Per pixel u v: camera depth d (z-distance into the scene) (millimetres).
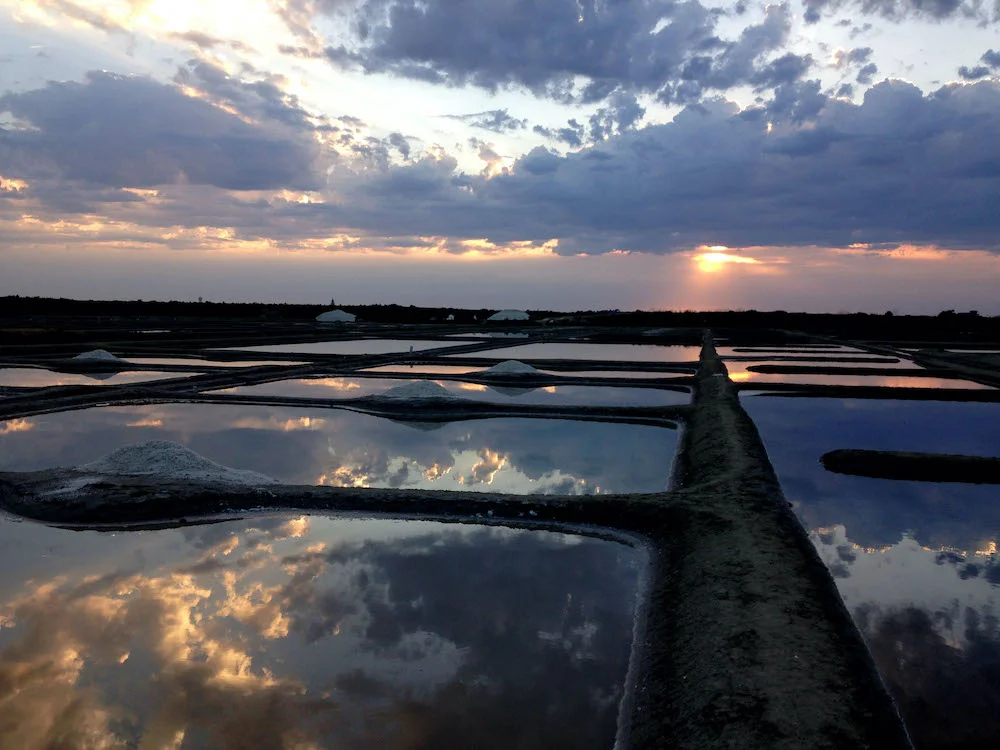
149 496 6328
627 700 3346
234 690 3365
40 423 10703
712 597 4203
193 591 4574
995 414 12297
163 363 18703
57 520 6059
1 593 4527
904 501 6996
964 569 5199
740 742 2854
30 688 3375
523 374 16422
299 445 9312
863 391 14523
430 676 3521
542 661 3701
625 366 18828
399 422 11062
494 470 8023
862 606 4516
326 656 3709
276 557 5242
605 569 5074
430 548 5465
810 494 7258
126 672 3527
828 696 3143
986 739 3051
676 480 7547
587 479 7633
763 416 12016
